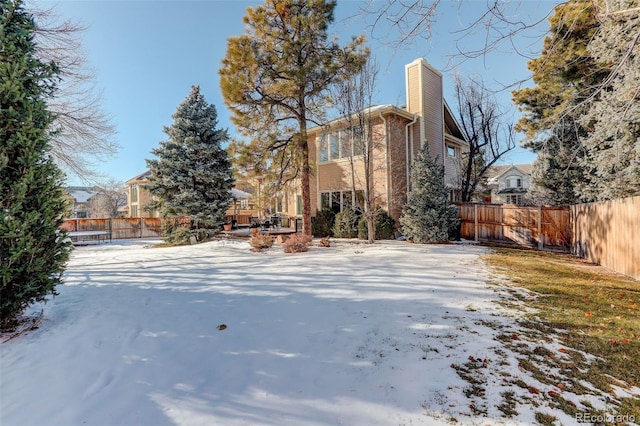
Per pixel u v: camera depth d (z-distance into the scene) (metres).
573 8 4.19
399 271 6.46
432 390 2.47
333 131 14.66
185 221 15.91
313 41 10.82
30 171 3.80
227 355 3.17
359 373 2.77
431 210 11.75
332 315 4.13
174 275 6.86
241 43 10.33
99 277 6.80
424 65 14.45
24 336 3.69
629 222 6.39
